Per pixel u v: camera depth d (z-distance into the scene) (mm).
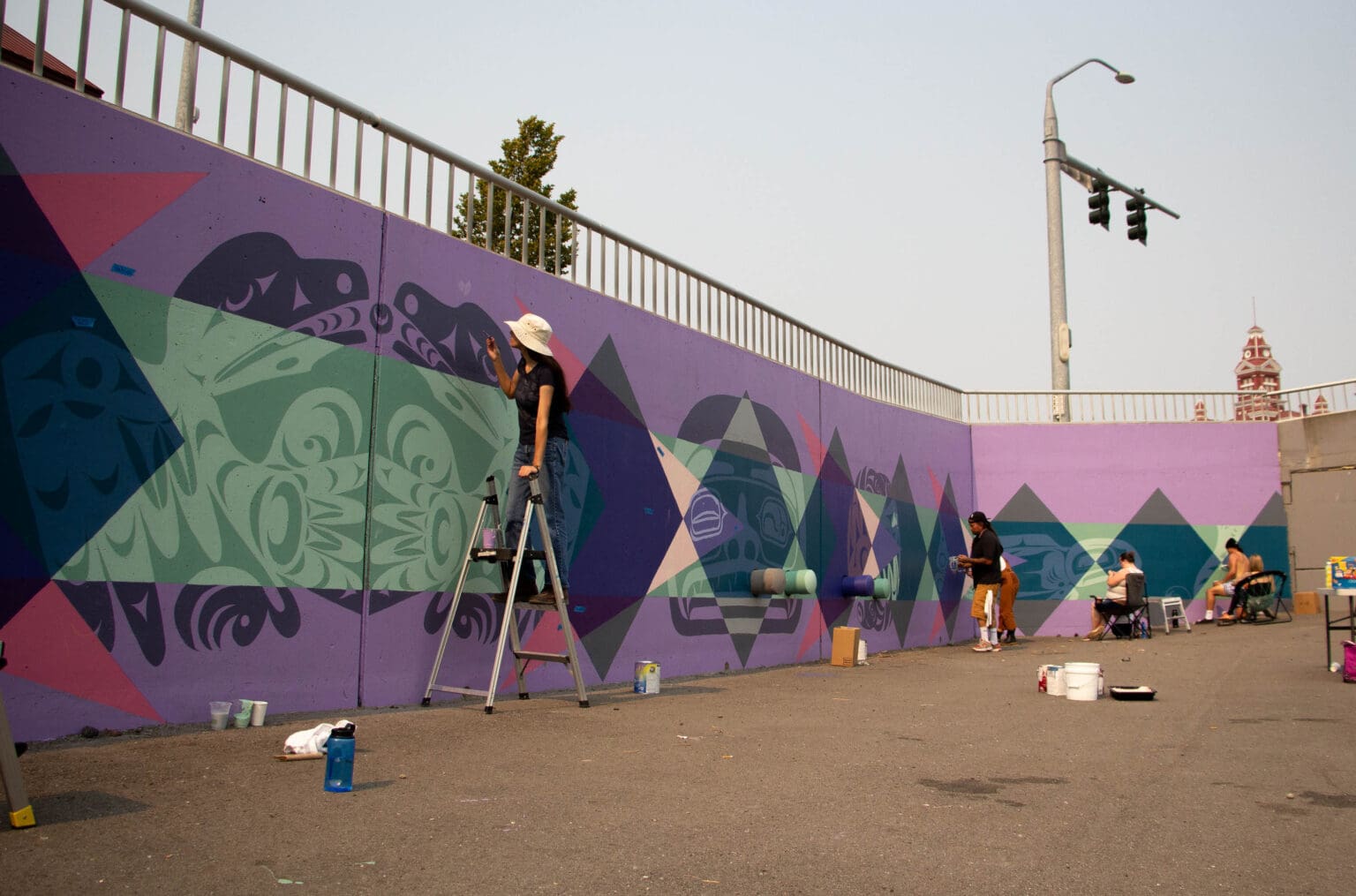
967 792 4293
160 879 2775
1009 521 19703
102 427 5250
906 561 16062
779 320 12797
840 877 3027
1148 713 7035
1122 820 3826
